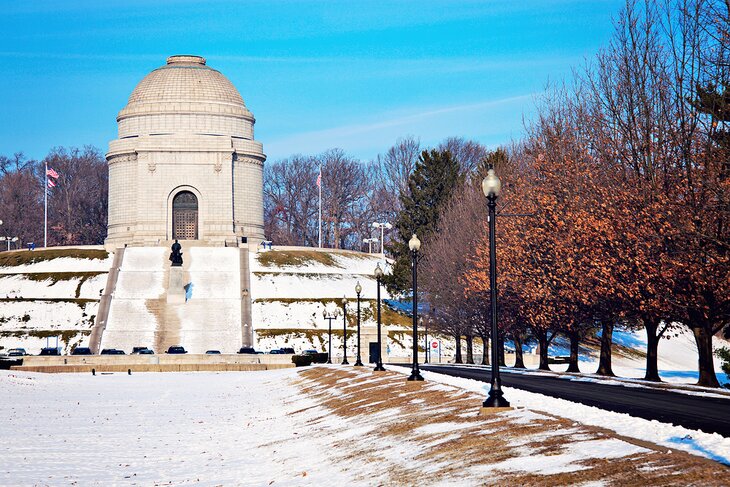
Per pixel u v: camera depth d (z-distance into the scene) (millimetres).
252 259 165625
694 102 52281
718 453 22172
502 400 34531
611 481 21219
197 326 134750
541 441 26969
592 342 132750
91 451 42656
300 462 35594
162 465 38438
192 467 37656
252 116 196750
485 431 30359
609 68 62188
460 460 27328
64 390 80250
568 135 70875
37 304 140375
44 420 56281
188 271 156375
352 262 174750
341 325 140625
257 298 146125
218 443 45094
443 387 46219
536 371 72688
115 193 189250
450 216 111375
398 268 132250
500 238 78375
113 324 133625
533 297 70625
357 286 86562
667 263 52375
